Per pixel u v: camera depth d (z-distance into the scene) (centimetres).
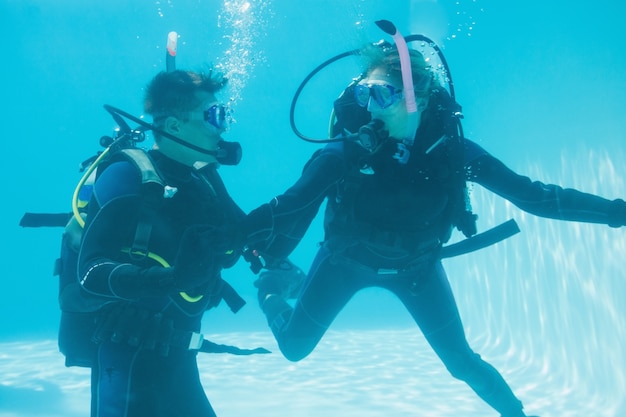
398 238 248
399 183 240
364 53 246
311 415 428
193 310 208
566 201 245
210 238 181
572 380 458
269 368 602
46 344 885
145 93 221
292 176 1858
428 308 287
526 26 519
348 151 236
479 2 640
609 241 394
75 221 210
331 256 280
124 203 183
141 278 162
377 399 472
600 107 395
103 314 194
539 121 510
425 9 779
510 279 584
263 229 204
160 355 197
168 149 208
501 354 594
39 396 498
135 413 183
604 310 407
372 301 1080
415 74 234
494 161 255
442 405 450
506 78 581
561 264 471
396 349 703
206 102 208
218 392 504
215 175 223
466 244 271
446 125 240
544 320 510
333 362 629
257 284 349
